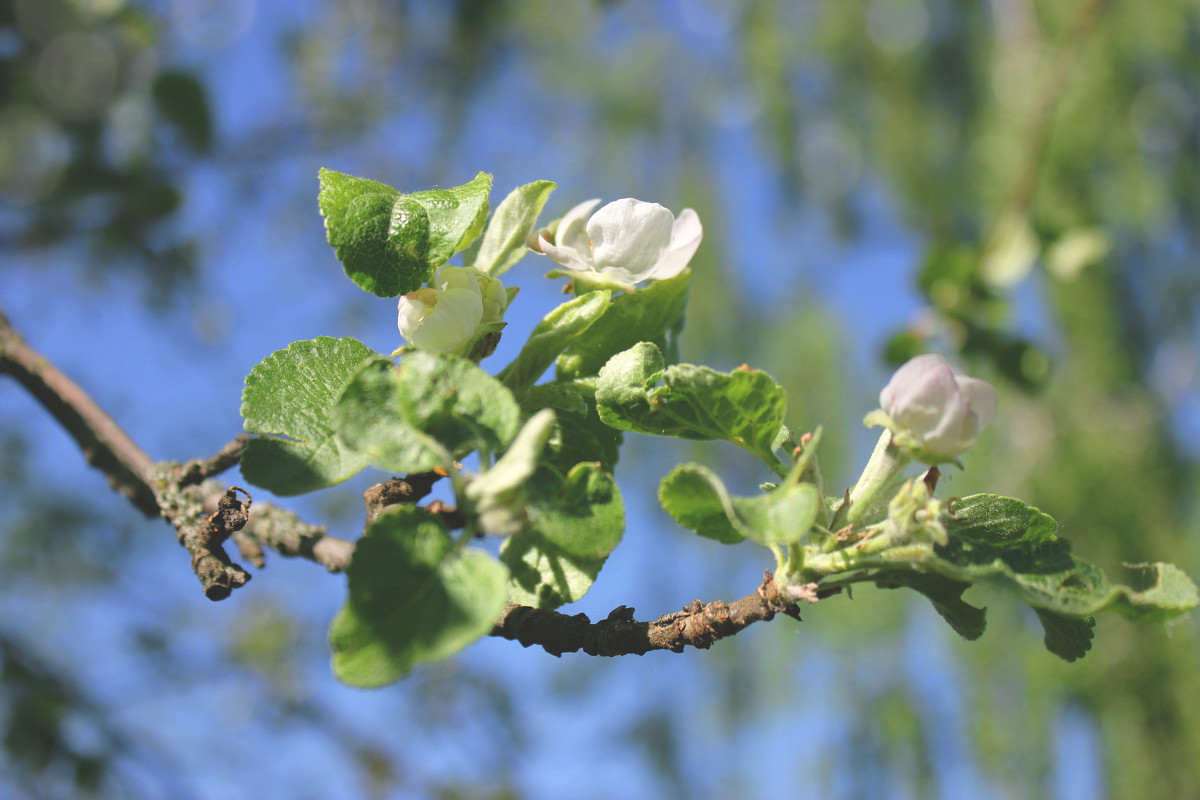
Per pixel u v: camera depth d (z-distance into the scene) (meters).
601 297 0.37
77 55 0.90
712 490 0.34
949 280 0.85
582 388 0.38
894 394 0.36
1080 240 0.88
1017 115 1.32
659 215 0.38
